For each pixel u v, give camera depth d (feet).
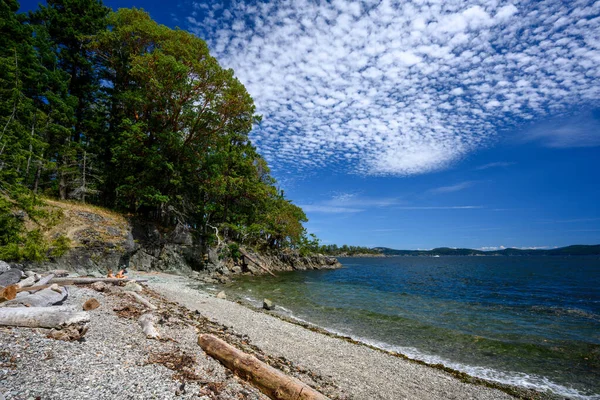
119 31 106.01
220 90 110.63
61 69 100.12
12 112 63.77
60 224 73.77
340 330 48.26
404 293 98.63
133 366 18.19
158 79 101.04
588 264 355.56
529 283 144.36
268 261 193.47
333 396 23.36
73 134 107.55
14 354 16.05
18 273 38.40
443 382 29.53
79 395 13.57
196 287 82.74
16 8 88.43
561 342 43.96
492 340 44.21
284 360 30.27
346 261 561.43
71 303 32.68
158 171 111.34
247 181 151.53
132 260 96.02
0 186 53.31
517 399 27.25
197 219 138.41
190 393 16.20
